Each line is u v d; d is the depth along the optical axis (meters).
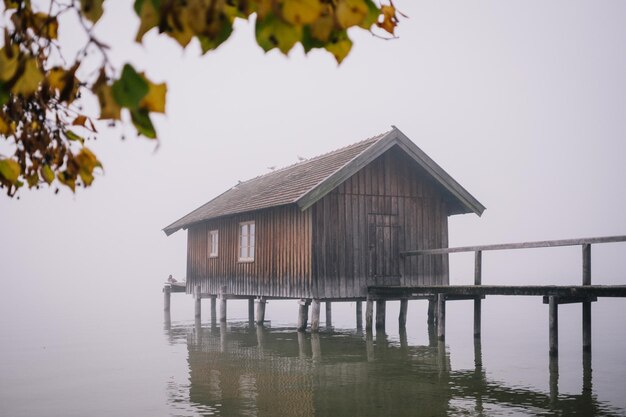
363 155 15.51
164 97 1.10
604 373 10.01
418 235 17.06
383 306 16.25
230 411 7.60
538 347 13.63
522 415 7.18
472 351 12.90
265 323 21.34
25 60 1.30
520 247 11.45
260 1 1.11
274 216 17.48
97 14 1.11
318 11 1.08
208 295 22.09
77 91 1.58
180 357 12.58
